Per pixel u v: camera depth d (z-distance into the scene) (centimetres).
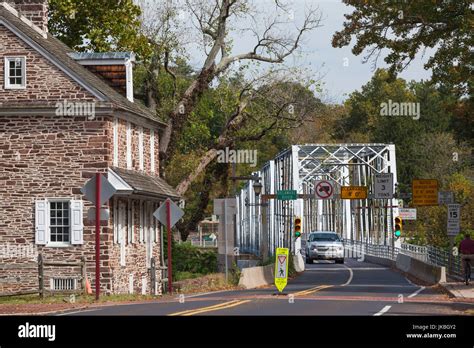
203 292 4428
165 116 7288
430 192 6425
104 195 3747
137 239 5444
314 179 12462
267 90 7712
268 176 11225
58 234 4891
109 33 7069
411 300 3562
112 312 2922
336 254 8669
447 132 12838
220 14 7406
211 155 7706
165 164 7206
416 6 4462
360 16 4672
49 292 4091
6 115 4928
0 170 4928
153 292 4553
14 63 4953
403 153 12431
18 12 5303
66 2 6838
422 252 7219
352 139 13562
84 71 5253
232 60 7544
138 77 7350
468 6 4488
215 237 11738
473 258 4659
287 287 4788
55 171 4894
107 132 4888
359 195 8238
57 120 4906
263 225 7281
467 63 4525
